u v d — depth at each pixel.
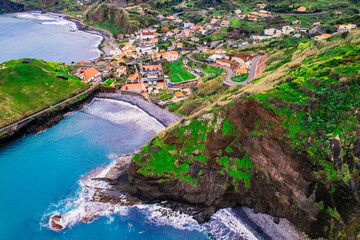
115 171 61.47
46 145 73.06
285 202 46.16
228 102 53.03
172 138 55.38
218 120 53.22
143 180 53.28
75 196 55.16
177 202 53.62
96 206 52.66
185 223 49.16
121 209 52.06
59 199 54.59
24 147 72.38
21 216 50.50
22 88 93.12
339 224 39.19
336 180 39.91
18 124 78.25
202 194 51.66
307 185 42.91
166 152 54.62
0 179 60.22
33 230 47.59
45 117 85.38
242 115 50.94
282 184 46.16
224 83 88.56
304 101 44.72
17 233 47.00
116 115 88.31
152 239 46.09
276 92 48.22
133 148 70.44
